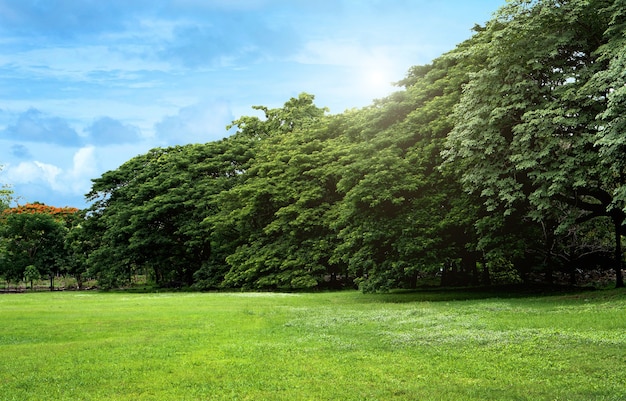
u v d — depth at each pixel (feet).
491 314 66.74
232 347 50.98
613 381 34.40
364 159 111.55
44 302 114.73
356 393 34.14
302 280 139.33
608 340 44.86
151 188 189.78
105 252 199.41
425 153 102.12
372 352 47.01
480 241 91.15
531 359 41.16
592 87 73.05
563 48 84.38
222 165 194.18
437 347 47.44
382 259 106.52
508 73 83.20
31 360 46.73
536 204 77.87
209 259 189.37
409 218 99.76
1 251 234.17
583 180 73.26
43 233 242.99
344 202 116.47
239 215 160.25
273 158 167.43
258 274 154.40
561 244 121.29
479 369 39.29
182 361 45.03
